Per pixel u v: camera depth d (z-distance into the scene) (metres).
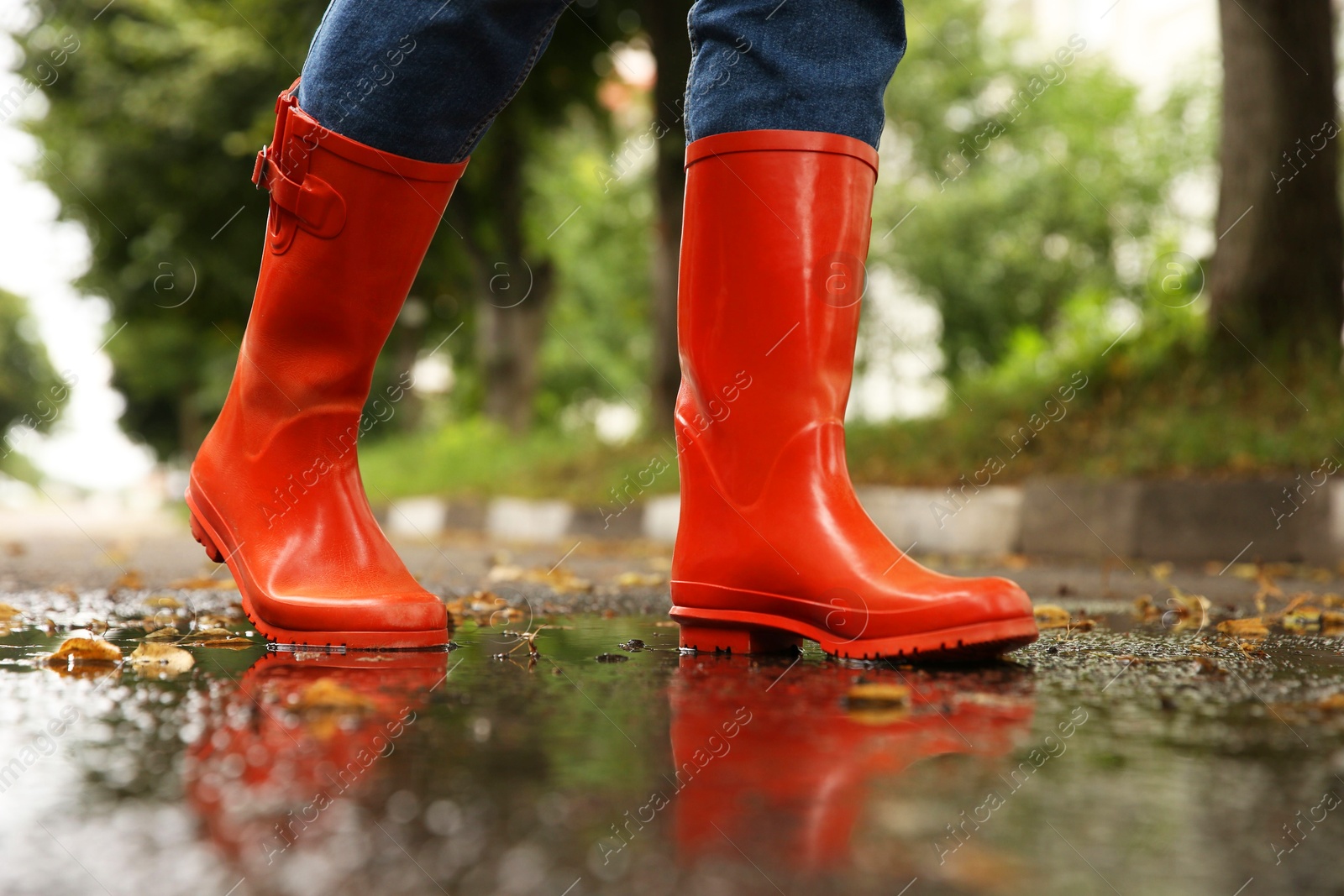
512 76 1.50
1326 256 6.07
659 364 9.62
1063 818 0.68
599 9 10.09
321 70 1.48
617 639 1.70
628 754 0.83
